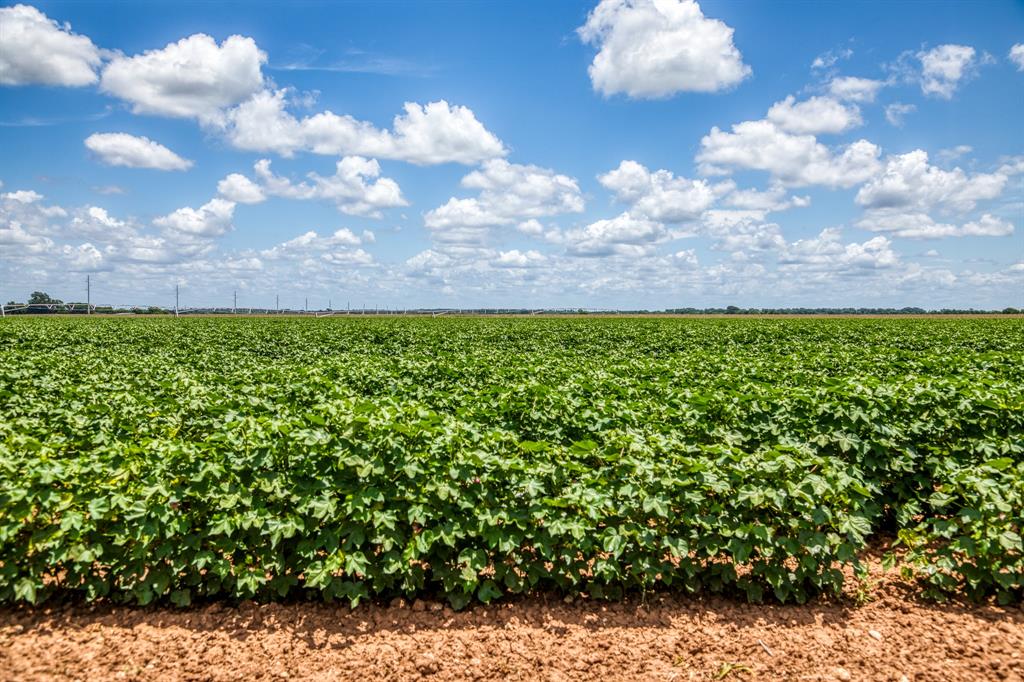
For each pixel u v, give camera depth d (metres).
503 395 9.91
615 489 6.32
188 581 5.76
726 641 5.43
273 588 5.80
